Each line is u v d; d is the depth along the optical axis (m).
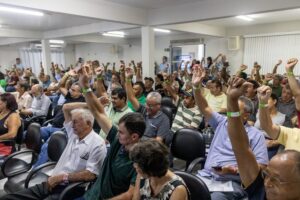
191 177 1.57
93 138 2.09
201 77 2.13
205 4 5.06
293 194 0.87
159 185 1.34
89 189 1.92
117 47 12.06
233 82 1.12
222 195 1.88
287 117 2.96
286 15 6.48
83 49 13.54
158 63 10.88
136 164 1.32
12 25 7.79
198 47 9.62
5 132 2.97
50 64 9.33
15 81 7.10
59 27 8.25
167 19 5.65
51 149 2.55
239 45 8.37
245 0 4.55
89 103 2.15
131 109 3.21
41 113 4.57
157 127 2.78
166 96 4.88
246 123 2.07
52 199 1.96
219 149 2.17
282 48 7.59
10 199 1.95
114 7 5.29
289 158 0.88
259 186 1.12
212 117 2.25
